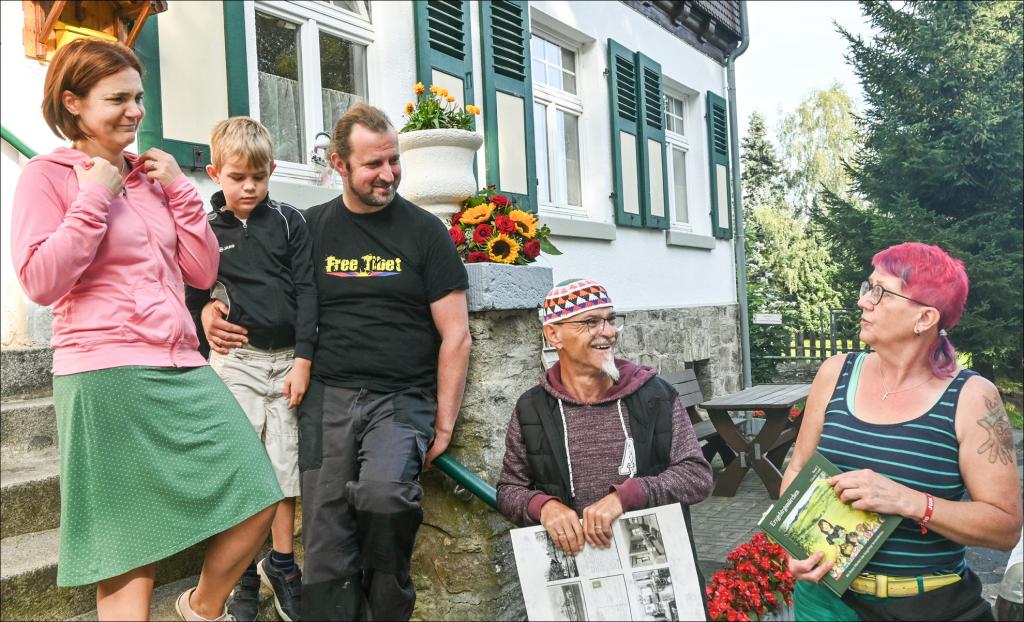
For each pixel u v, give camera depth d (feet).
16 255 6.07
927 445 6.38
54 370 6.47
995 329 38.68
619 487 6.99
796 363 47.42
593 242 24.56
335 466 8.10
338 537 8.07
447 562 9.53
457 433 9.50
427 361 8.57
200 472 6.67
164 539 6.48
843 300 47.24
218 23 13.43
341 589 8.02
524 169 21.50
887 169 43.11
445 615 9.57
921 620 6.31
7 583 7.84
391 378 8.25
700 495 7.27
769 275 73.05
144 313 6.50
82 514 6.34
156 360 6.55
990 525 6.10
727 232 34.40
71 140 6.69
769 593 10.03
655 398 7.59
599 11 25.62
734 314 34.65
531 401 7.76
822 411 7.12
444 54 18.62
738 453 21.42
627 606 6.74
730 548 16.58
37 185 6.28
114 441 6.35
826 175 87.92
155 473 6.46
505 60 20.83
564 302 7.42
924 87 43.04
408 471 7.66
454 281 8.39
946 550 6.40
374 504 7.39
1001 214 41.09
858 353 7.17
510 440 7.85
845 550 6.35
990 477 6.16
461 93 19.20
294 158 15.81
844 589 6.29
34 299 6.06
